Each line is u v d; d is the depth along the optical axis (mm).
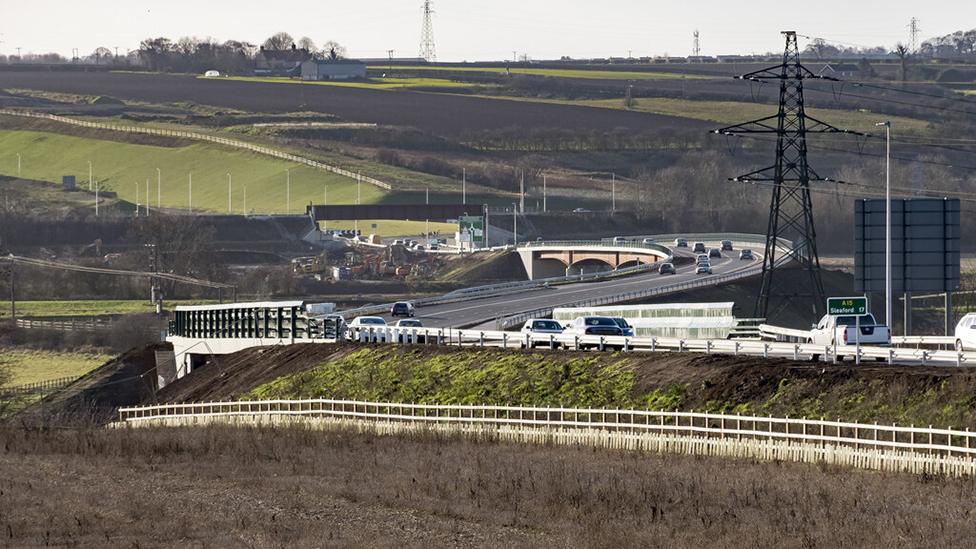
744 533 168375
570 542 169000
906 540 161250
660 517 179625
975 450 189375
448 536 174750
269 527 183500
